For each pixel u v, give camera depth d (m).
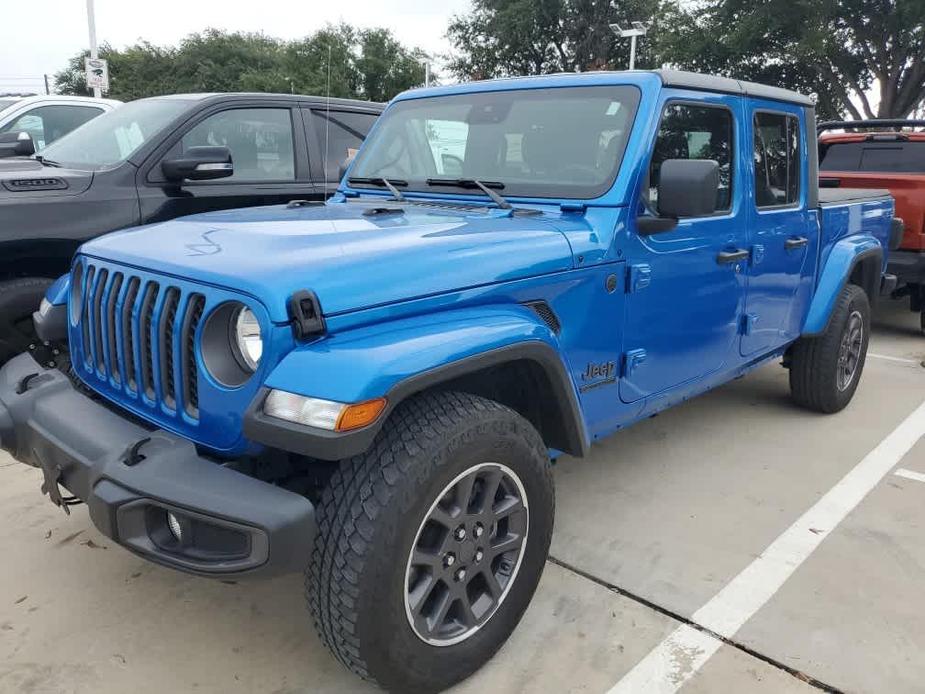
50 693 2.36
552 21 30.56
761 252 3.76
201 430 2.14
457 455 2.13
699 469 4.04
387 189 3.51
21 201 4.03
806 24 20.70
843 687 2.42
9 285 3.95
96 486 2.07
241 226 2.54
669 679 2.44
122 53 39.34
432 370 2.06
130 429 2.23
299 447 1.88
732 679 2.45
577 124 3.11
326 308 2.01
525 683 2.41
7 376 2.69
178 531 2.05
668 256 3.10
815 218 4.30
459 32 32.25
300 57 25.14
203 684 2.41
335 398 1.88
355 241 2.32
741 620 2.75
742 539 3.32
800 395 4.79
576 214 2.92
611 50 30.69
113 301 2.44
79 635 2.63
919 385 5.60
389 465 2.04
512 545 2.42
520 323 2.37
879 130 7.84
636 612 2.79
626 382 3.06
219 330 2.10
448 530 2.19
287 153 5.19
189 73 37.22
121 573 3.01
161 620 2.73
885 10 20.42
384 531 2.00
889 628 2.71
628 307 2.96
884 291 5.49
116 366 2.48
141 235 2.60
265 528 1.87
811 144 4.21
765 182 3.83
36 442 2.38
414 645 2.16
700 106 3.27
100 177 4.36
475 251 2.42
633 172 2.88
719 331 3.59
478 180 3.26
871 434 4.57
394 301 2.15
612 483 3.86
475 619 2.35
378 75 24.78
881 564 3.13
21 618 2.72
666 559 3.14
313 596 2.08
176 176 4.40
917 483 3.90
